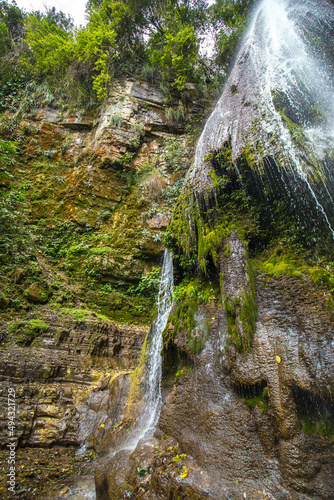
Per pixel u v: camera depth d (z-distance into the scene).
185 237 6.49
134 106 13.19
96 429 5.49
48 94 13.37
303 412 3.49
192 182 6.86
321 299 3.85
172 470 3.60
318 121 5.75
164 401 5.10
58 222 10.26
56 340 6.79
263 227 5.50
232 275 4.84
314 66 6.95
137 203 11.20
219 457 3.60
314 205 4.77
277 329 4.03
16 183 10.81
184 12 14.63
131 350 7.98
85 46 13.11
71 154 12.42
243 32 12.12
